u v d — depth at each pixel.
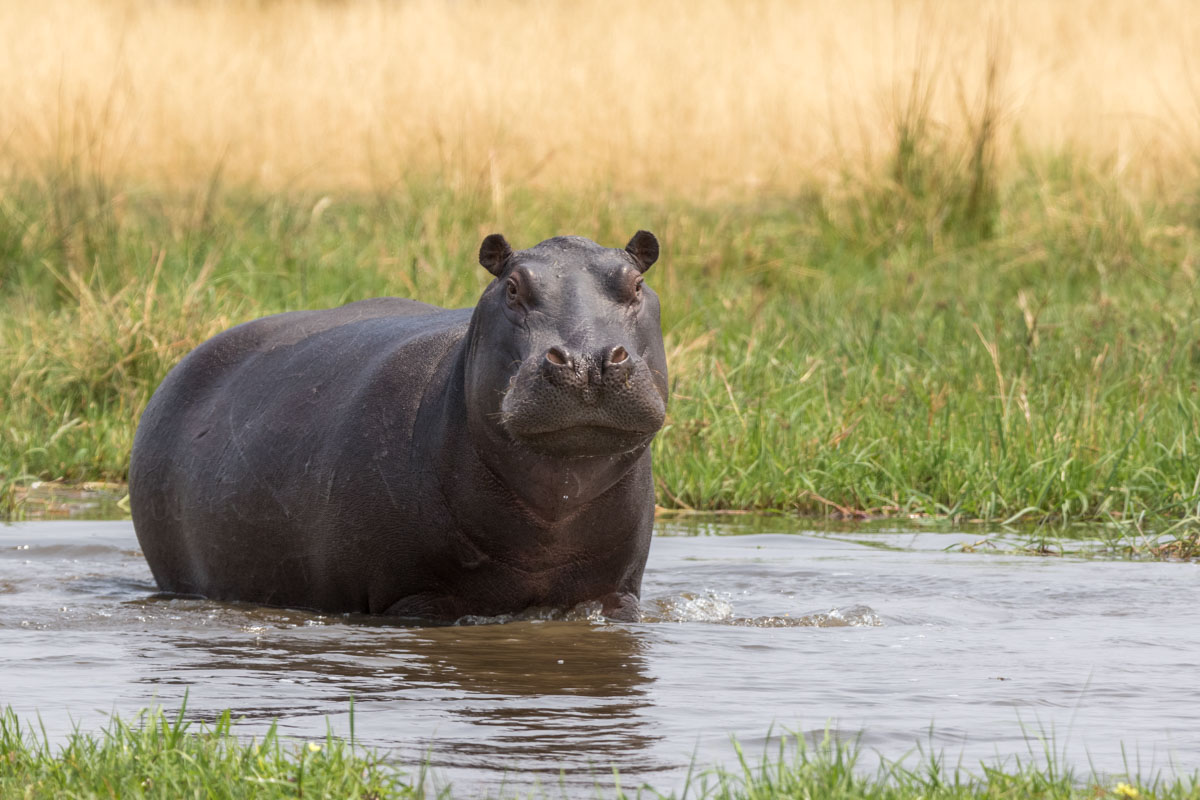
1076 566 19.83
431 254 36.75
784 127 52.53
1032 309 33.38
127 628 15.94
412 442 16.39
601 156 50.91
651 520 17.20
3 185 39.81
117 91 53.31
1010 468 24.72
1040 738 11.68
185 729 11.12
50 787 10.12
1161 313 32.66
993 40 56.66
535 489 15.56
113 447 27.27
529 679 13.62
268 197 44.91
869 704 12.75
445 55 58.06
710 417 27.11
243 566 17.67
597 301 15.01
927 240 40.00
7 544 21.25
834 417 26.97
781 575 19.17
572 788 10.38
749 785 9.95
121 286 33.69
